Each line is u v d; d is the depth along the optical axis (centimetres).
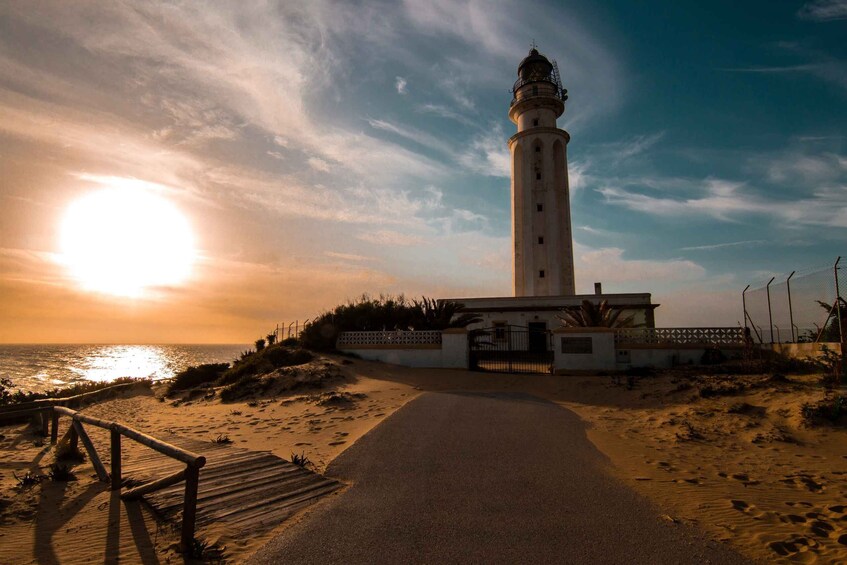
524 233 3847
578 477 654
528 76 4147
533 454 768
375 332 2186
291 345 2400
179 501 569
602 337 1878
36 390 3309
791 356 1551
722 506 557
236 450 820
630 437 923
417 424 977
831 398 999
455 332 2072
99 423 683
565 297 3148
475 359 2170
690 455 801
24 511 559
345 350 2206
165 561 434
